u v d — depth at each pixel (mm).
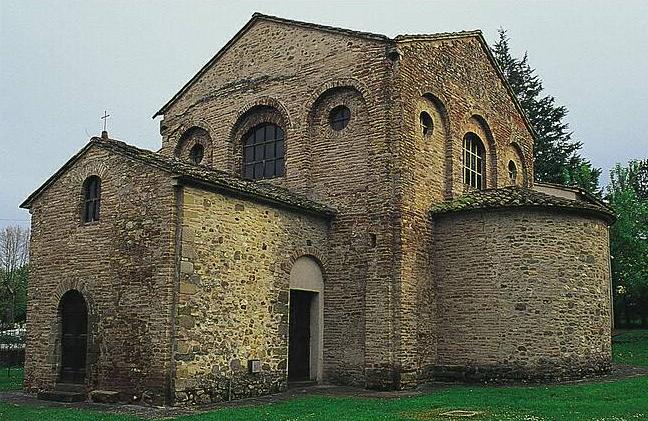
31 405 15148
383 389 17875
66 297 17312
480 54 24109
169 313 14828
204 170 17125
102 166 16891
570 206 18766
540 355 18156
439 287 19703
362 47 20156
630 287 35469
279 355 17266
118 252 16078
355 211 19453
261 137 22547
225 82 23391
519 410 13148
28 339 17859
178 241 15055
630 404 13609
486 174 23859
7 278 38344
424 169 20125
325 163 20469
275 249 17578
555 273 18594
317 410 13578
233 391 15781
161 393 14555
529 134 27547
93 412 13773
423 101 20547
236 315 16094
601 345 19297
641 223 35844
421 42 20578
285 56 21938
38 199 18344
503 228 18859
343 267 19328
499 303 18609
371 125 19594
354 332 18828
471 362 18812
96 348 16016
